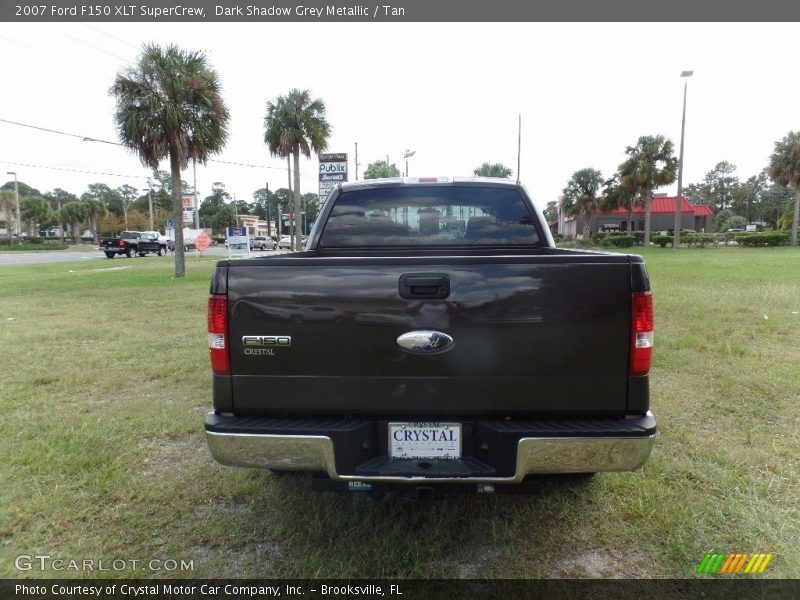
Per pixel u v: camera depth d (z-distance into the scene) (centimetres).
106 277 1598
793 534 251
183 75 1424
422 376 212
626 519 264
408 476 210
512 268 207
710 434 361
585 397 209
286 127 2267
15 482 304
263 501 286
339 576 226
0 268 2092
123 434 374
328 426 214
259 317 216
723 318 770
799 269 1597
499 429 208
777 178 3916
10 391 473
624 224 5759
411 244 341
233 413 224
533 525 261
